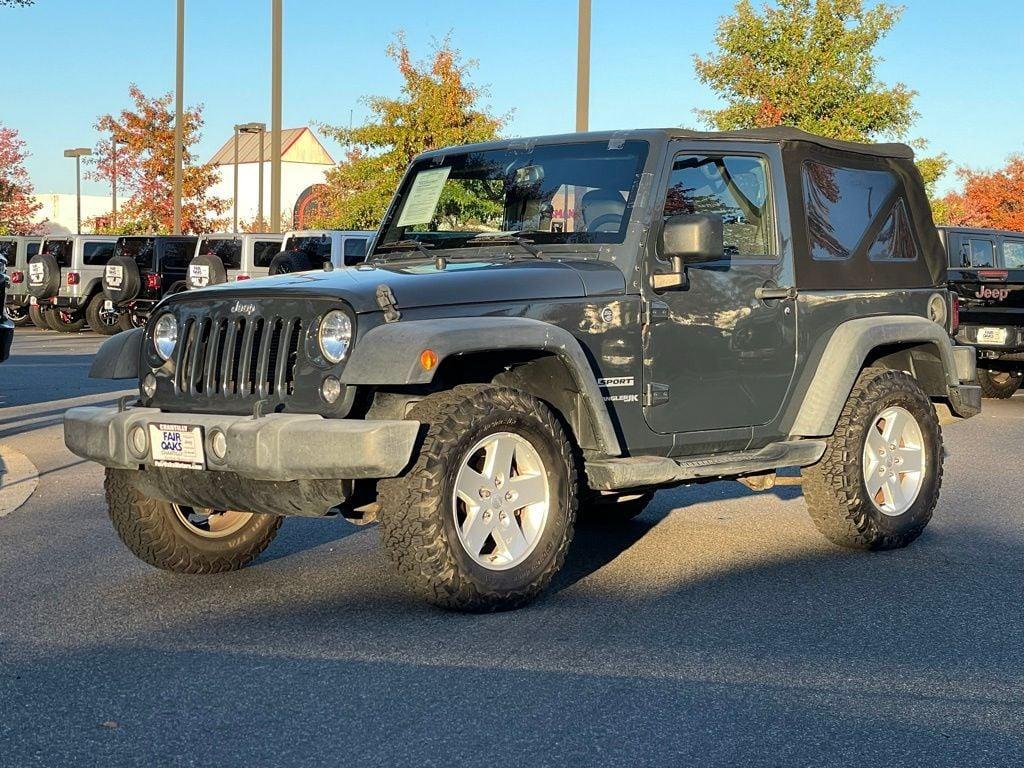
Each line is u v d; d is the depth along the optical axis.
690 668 4.59
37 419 12.08
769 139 6.35
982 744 3.86
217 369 5.34
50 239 27.28
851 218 6.75
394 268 5.71
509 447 5.23
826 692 4.34
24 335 25.98
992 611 5.45
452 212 6.32
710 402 6.02
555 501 5.34
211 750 3.77
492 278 5.36
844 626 5.19
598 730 3.95
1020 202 43.91
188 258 25.00
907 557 6.53
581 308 5.52
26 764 3.66
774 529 7.25
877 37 25.38
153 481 5.44
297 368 5.10
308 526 7.27
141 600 5.57
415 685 4.36
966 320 14.32
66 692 4.30
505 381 5.71
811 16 25.45
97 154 49.19
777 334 6.26
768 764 3.69
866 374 6.66
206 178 47.94
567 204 5.96
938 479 6.82
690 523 7.44
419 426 4.89
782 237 6.32
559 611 5.36
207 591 5.73
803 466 6.47
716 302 6.00
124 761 3.69
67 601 5.55
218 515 6.03
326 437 4.78
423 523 4.99
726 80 25.66
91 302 25.98
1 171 50.41
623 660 4.67
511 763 3.67
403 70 29.28
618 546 6.76
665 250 5.61
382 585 5.83
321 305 5.07
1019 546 6.80
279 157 25.84
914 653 4.82
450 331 4.89
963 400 7.10
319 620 5.21
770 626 5.17
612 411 5.66
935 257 7.29
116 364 5.68
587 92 13.30
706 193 6.02
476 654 4.73
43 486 8.56
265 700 4.21
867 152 6.89
